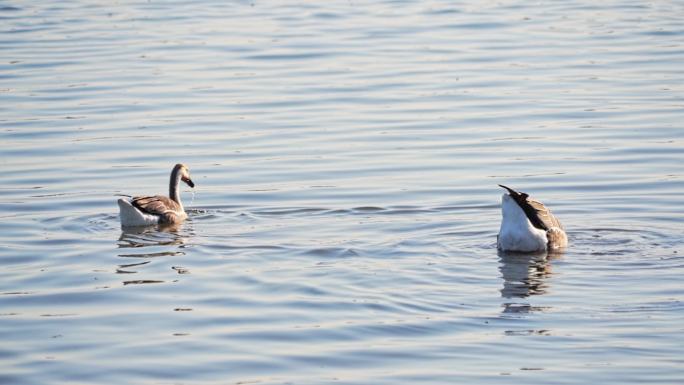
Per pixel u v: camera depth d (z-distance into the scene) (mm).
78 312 13258
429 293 13742
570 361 11414
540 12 38281
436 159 21422
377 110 25422
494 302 13375
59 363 11570
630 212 17766
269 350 11828
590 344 11891
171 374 11219
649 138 22438
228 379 11062
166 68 29922
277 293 13805
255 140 23109
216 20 37406
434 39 33562
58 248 16297
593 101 25578
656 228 16828
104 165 21453
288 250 15906
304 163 21375
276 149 22406
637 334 12164
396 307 13203
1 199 19172
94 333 12484
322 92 27156
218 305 13391
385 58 30922
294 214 18203
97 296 13844
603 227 16969
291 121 24578
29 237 16938
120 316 13062
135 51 32219
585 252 15617
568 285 14047
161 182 20406
